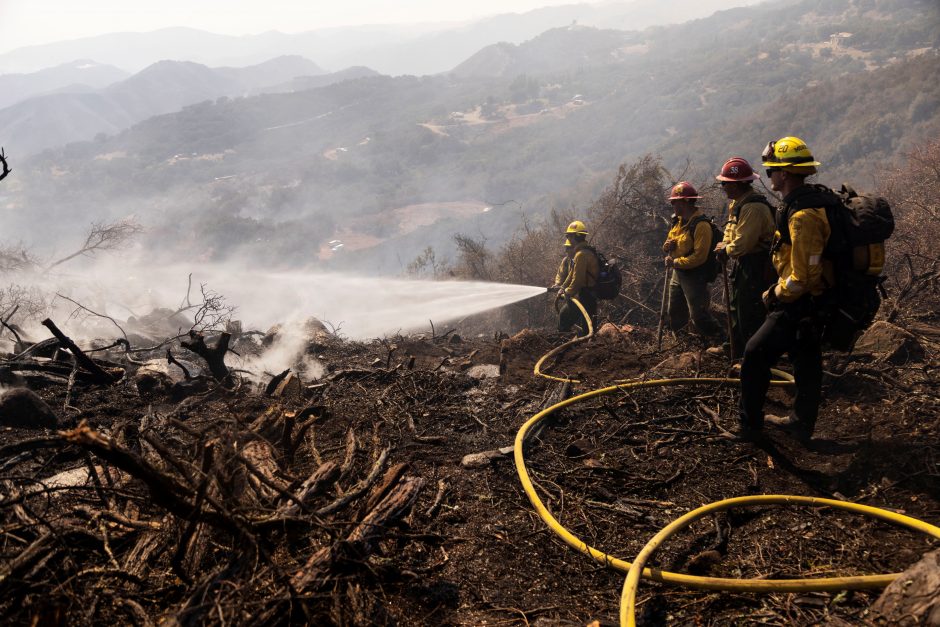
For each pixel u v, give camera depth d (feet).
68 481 10.57
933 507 10.48
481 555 9.93
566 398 16.11
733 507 10.43
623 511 11.13
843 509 10.51
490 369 19.44
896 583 7.55
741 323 16.15
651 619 8.58
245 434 9.87
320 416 14.02
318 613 7.80
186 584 7.98
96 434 6.82
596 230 36.19
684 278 19.45
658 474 12.39
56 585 7.44
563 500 11.42
